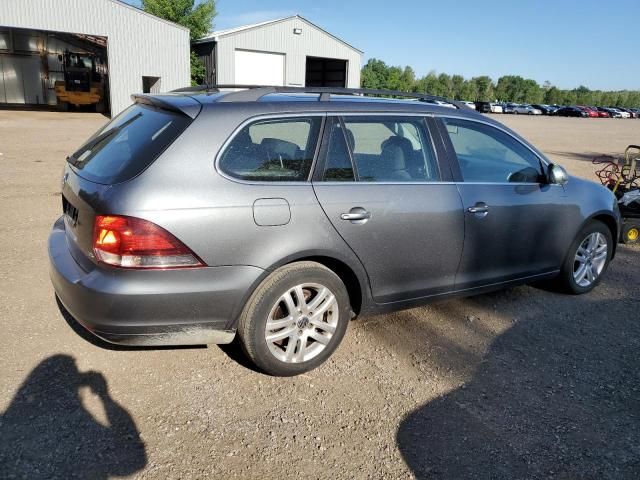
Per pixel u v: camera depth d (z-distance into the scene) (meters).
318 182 3.28
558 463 2.71
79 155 3.57
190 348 3.63
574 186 4.62
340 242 3.30
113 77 27.12
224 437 2.78
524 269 4.36
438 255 3.77
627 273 5.62
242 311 3.12
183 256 2.86
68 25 25.33
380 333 4.01
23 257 5.16
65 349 3.51
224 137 3.02
